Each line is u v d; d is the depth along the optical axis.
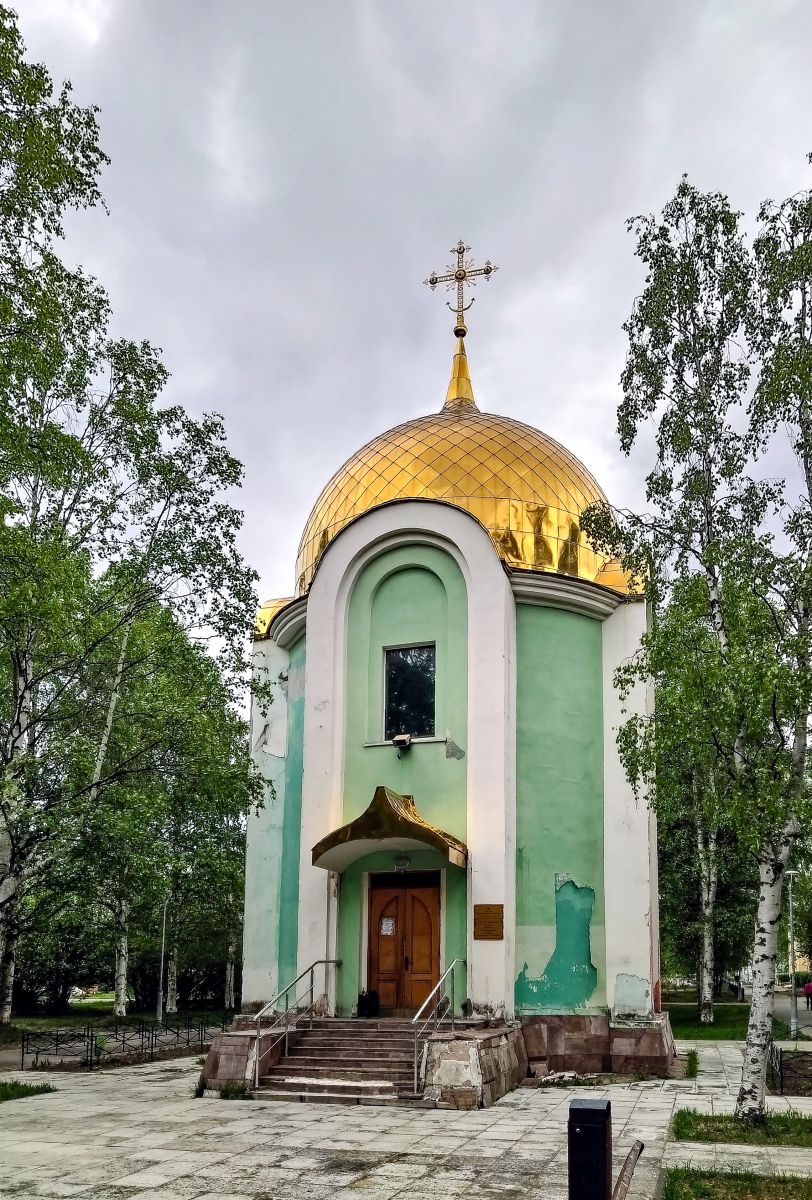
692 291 15.95
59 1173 10.43
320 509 23.75
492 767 18.56
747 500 15.85
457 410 25.19
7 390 15.23
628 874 19.55
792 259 15.02
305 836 19.53
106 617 19.77
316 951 18.84
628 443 16.66
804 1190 9.52
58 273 15.69
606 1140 6.27
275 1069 16.19
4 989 29.11
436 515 20.28
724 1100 14.93
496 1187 9.73
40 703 21.88
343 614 20.69
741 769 13.35
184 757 19.50
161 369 19.98
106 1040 24.03
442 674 19.77
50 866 19.58
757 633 13.91
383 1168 10.56
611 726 20.66
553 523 21.59
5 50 13.55
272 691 23.52
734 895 32.16
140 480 19.62
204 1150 11.54
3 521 16.12
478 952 17.67
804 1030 29.48
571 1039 18.38
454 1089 14.50
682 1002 44.25
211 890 32.62
